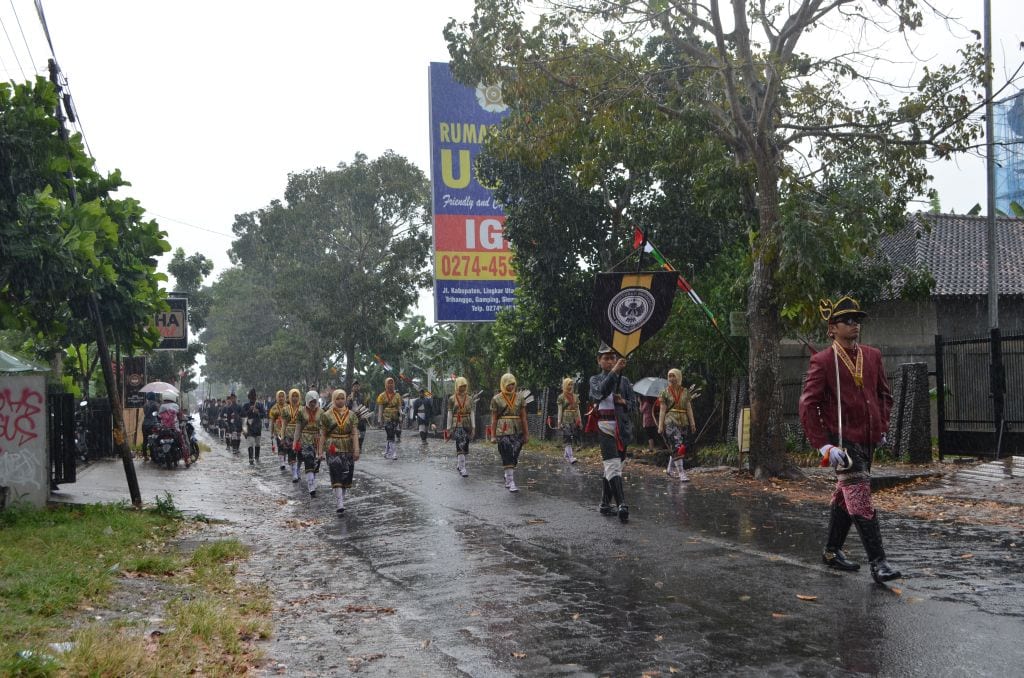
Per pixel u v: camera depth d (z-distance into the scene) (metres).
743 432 14.87
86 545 8.94
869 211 13.67
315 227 54.31
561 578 7.18
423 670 5.02
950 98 14.27
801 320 13.86
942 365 15.77
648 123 15.55
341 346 56.19
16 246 10.36
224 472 19.38
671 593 6.43
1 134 10.75
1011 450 14.66
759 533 8.72
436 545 9.18
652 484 13.88
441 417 35.28
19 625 5.43
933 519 9.30
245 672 5.05
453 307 30.08
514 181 22.98
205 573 8.02
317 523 11.63
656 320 11.27
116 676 4.71
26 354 20.11
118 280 13.09
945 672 4.45
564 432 18.86
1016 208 28.69
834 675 4.51
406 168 54.00
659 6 14.56
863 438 6.52
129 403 25.41
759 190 14.22
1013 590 5.96
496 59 15.27
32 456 11.39
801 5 14.12
